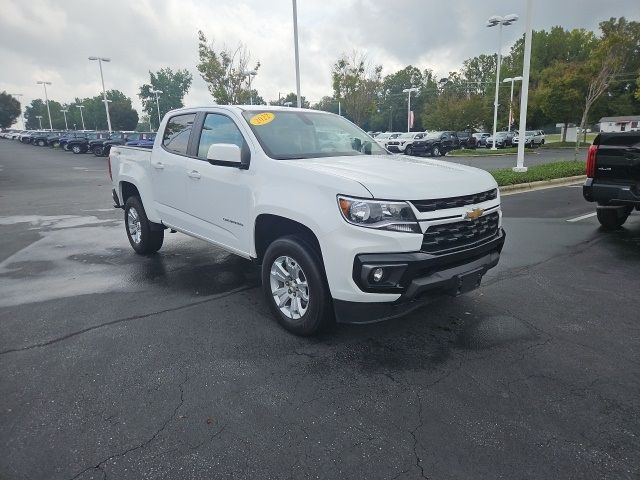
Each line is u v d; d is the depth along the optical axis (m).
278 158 4.05
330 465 2.42
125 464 2.43
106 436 2.65
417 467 2.40
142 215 6.15
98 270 5.80
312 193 3.51
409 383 3.18
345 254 3.26
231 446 2.56
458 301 4.63
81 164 27.30
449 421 2.77
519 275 5.41
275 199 3.76
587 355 3.54
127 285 5.22
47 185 16.52
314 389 3.11
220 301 4.70
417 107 90.12
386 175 3.49
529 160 24.91
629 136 6.22
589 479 2.31
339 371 3.33
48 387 3.14
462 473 2.36
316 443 2.59
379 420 2.79
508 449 2.53
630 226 7.90
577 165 15.14
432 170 3.82
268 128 4.41
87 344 3.76
